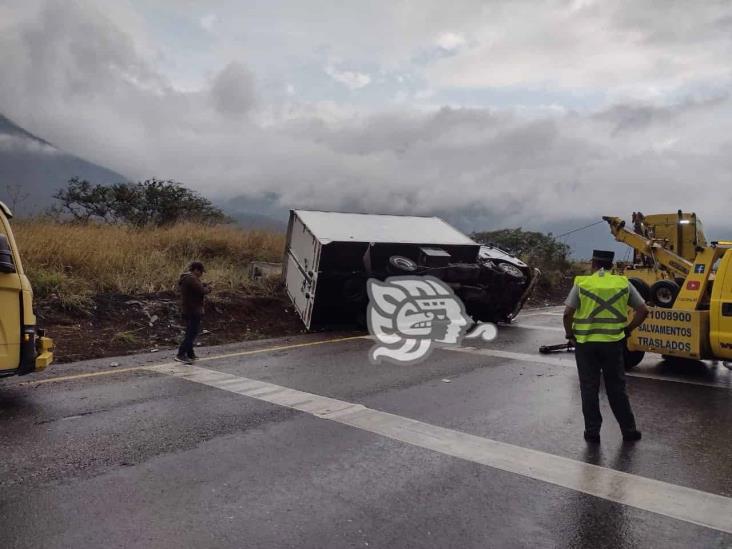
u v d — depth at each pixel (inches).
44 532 130.2
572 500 151.0
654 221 455.2
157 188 760.3
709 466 176.4
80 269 443.8
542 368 317.7
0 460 172.7
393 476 164.9
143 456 177.0
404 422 215.0
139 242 542.3
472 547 126.9
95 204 727.1
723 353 286.0
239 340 399.5
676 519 141.4
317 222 463.5
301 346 377.7
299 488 155.7
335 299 457.7
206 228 641.6
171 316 413.1
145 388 259.9
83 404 232.8
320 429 205.2
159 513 140.2
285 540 128.3
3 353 227.1
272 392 255.6
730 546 129.1
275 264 567.2
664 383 289.7
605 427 215.5
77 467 167.9
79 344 342.3
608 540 131.0
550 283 774.5
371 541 128.5
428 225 514.0
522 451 187.2
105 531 131.0
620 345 202.1
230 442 190.4
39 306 374.0
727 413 235.3
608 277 206.1
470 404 241.6
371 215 506.3
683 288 308.5
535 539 130.8
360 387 267.6
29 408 226.7
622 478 165.9
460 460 178.1
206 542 126.9
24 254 428.1
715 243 310.8
